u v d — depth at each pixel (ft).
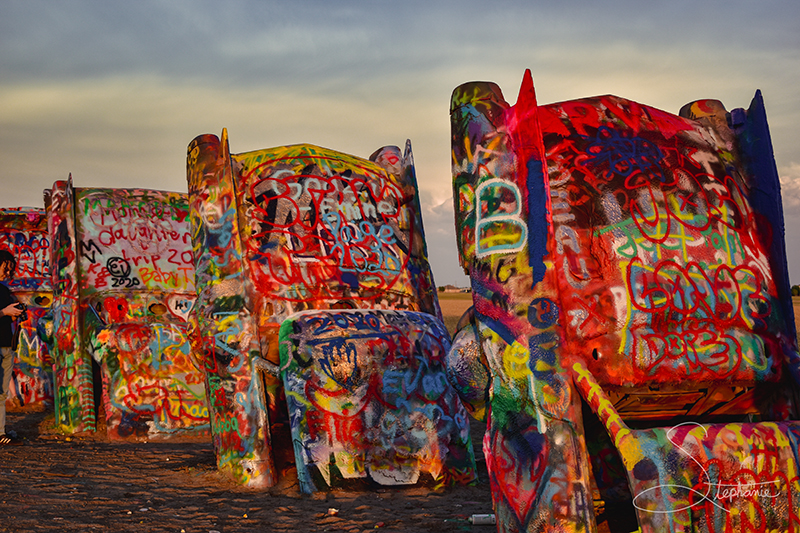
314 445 14.66
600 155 9.66
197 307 16.85
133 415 23.49
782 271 9.90
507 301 8.98
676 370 8.96
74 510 13.12
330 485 14.49
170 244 27.35
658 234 9.37
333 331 15.52
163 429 23.72
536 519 8.38
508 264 9.02
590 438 10.34
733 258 9.73
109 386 23.53
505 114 9.45
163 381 24.22
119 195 27.30
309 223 17.49
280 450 16.71
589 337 8.74
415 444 15.40
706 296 9.32
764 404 10.16
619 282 8.97
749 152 10.52
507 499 8.89
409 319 16.72
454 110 9.95
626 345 8.80
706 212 9.82
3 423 21.90
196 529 12.02
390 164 19.98
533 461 8.52
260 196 17.25
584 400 8.91
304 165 18.12
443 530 11.83
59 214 24.77
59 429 24.49
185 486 15.51
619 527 9.66
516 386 8.82
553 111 10.06
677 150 10.12
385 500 14.07
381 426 15.23
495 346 9.11
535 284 8.74
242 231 16.85
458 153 9.86
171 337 24.93
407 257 18.76
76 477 16.30
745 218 10.15
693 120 10.85
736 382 9.43
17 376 32.76
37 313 33.63
